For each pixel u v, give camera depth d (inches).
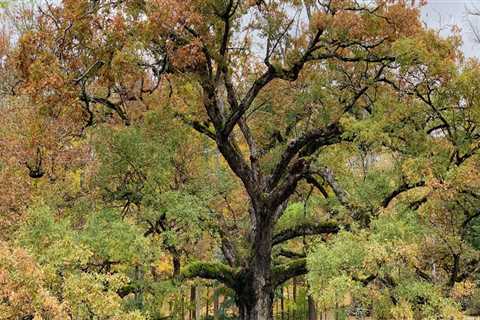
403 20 611.5
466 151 573.9
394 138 586.9
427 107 594.9
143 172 691.4
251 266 738.2
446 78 563.2
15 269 369.1
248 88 794.8
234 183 847.7
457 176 516.4
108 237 571.8
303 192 952.3
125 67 599.2
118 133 673.0
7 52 871.1
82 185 746.2
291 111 790.5
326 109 711.1
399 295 467.2
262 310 727.7
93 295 416.8
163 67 633.6
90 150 811.4
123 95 708.7
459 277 587.2
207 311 1346.0
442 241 562.6
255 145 773.9
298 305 1302.9
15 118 755.4
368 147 625.3
